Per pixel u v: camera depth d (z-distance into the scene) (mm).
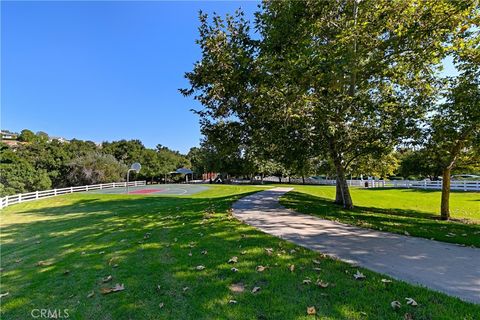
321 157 13281
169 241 6398
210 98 10344
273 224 7922
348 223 8117
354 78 9664
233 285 3859
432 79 10891
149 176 61969
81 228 9531
